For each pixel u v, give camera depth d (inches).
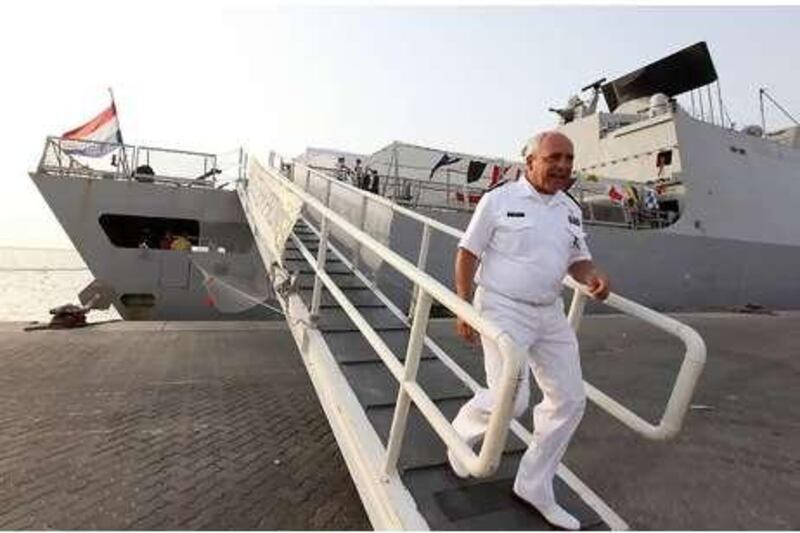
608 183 607.5
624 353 338.6
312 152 606.9
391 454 106.7
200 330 396.5
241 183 499.8
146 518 127.8
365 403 137.0
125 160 486.9
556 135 97.8
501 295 98.6
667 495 141.8
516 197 99.7
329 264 264.8
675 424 88.7
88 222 468.8
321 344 168.9
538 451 101.2
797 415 217.3
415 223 477.7
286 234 219.3
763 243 677.3
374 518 107.2
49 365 274.8
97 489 141.9
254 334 386.0
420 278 99.0
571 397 99.1
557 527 98.9
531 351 101.7
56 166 470.0
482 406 103.7
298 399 230.4
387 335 183.2
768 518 130.3
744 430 196.4
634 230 577.3
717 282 636.7
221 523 126.6
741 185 674.8
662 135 650.8
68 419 196.2
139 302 479.8
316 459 166.1
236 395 233.8
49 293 928.9
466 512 100.7
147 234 528.4
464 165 557.3
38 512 129.3
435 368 161.5
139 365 282.4
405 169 535.8
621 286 570.6
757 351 355.6
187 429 188.9
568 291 469.4
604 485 147.4
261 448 173.6
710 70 692.1
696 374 86.3
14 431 182.9
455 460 108.5
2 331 368.2
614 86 796.6
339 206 306.3
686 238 609.9
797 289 714.2
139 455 165.0
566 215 101.3
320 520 129.2
